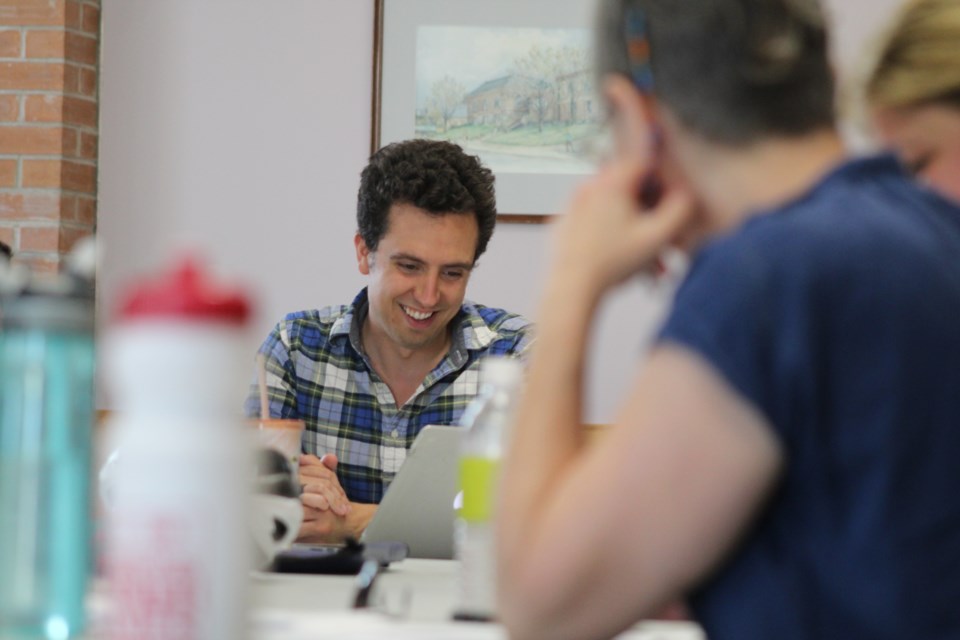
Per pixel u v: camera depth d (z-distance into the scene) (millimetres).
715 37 1204
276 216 4773
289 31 4793
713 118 1215
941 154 1833
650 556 1111
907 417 1084
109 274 4770
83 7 4754
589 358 1293
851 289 1092
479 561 1526
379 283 3377
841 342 1087
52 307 1116
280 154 4781
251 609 916
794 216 1140
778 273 1094
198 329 873
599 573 1122
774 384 1080
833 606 1106
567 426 1241
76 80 4734
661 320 1155
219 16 4801
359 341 3504
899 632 1088
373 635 1333
